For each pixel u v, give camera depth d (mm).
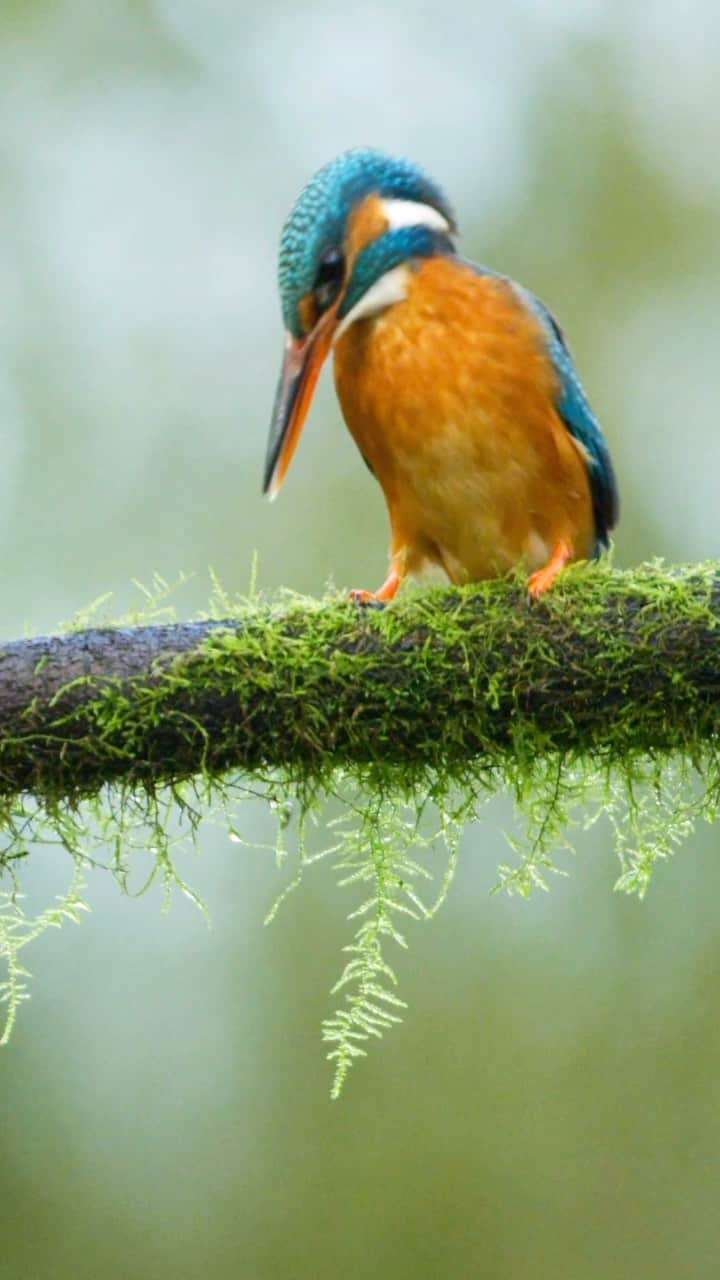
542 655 5859
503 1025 11875
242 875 12172
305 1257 11391
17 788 5926
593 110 15008
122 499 13695
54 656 5797
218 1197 11656
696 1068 11672
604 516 7750
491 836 11969
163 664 5797
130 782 5969
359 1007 6340
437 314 7059
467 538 7375
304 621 5918
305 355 7238
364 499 13461
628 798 6246
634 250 14570
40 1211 11609
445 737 5973
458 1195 11445
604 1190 11430
